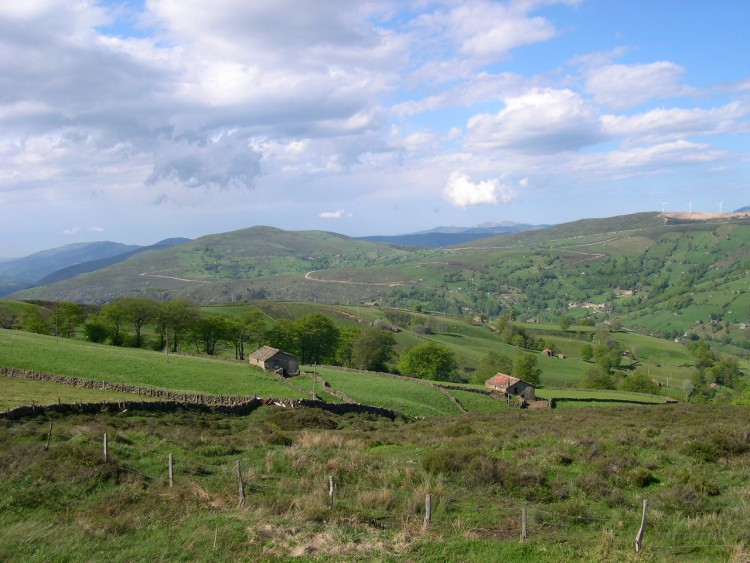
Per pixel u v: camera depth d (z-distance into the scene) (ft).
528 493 75.82
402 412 247.91
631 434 108.17
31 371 202.69
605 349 647.97
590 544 58.95
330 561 54.49
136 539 59.21
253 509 69.10
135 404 164.04
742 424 135.44
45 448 87.76
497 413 222.89
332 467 90.84
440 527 64.28
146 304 380.17
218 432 138.00
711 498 71.56
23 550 54.44
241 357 408.46
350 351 451.53
